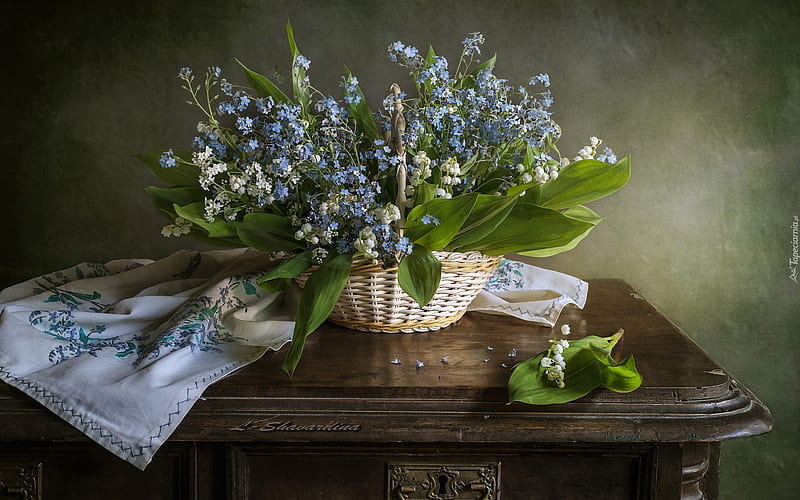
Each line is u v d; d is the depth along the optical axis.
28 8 1.51
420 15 1.50
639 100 1.52
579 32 1.50
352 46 1.52
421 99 1.19
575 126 1.54
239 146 1.14
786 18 1.48
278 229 1.09
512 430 0.95
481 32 1.50
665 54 1.50
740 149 1.53
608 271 1.60
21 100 1.54
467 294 1.17
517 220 1.05
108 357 1.06
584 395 0.96
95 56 1.52
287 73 1.53
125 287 1.32
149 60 1.52
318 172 1.08
